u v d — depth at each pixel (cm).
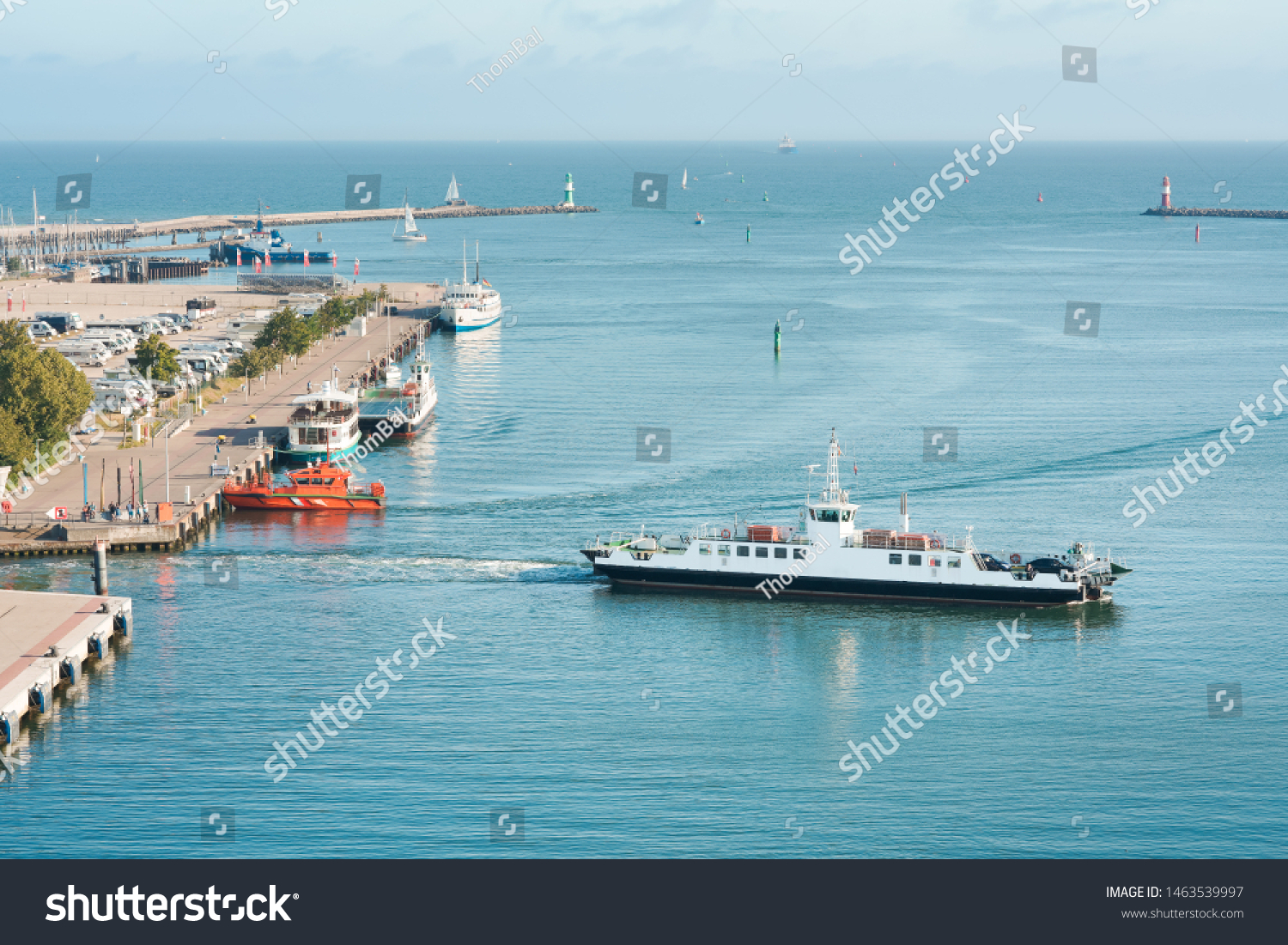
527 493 17712
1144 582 14412
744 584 14125
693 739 10869
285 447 19425
